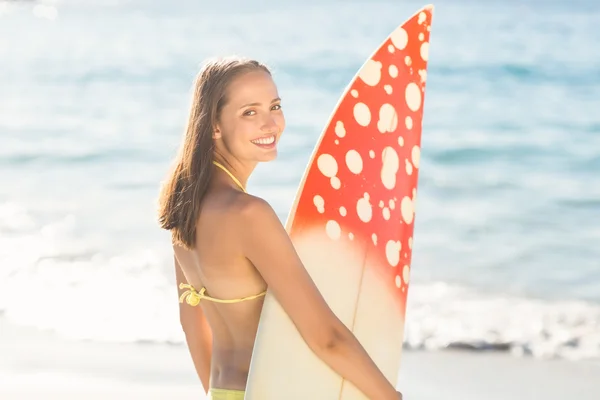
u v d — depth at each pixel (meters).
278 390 2.89
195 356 3.37
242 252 2.88
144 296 9.02
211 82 2.98
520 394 6.49
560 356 7.47
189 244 2.98
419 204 13.42
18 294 9.06
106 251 10.85
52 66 25.08
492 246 11.29
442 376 6.89
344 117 3.37
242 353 3.00
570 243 11.38
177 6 36.31
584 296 9.27
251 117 2.97
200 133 2.98
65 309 8.55
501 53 24.33
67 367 6.86
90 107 20.41
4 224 12.16
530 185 14.27
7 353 7.20
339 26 29.88
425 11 3.64
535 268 10.36
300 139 16.59
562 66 22.80
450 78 22.09
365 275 3.28
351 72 22.84
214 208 2.91
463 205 13.31
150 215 12.62
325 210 3.23
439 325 8.28
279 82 22.06
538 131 17.48
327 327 2.87
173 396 6.24
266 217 2.85
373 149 3.40
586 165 15.30
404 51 3.57
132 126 18.64
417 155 3.55
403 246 3.43
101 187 14.29
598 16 29.44
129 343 7.56
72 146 17.02
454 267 10.40
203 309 3.11
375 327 3.28
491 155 16.03
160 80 23.12
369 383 2.89
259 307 2.97
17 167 15.67
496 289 9.55
